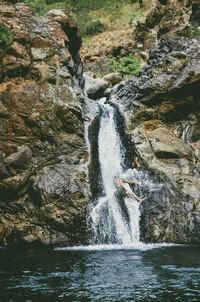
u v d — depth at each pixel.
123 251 8.31
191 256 7.55
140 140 11.66
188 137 12.20
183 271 6.21
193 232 9.45
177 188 10.41
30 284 5.51
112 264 6.82
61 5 28.95
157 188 10.27
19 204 9.88
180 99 12.23
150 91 12.42
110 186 10.84
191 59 12.41
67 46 12.29
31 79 10.88
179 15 18.66
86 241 9.41
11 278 5.88
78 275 6.04
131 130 12.13
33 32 11.26
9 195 9.98
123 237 9.73
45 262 7.14
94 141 11.30
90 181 10.25
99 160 11.07
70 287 5.35
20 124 10.31
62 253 8.18
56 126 10.68
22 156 10.05
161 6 19.98
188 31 14.91
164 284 5.45
